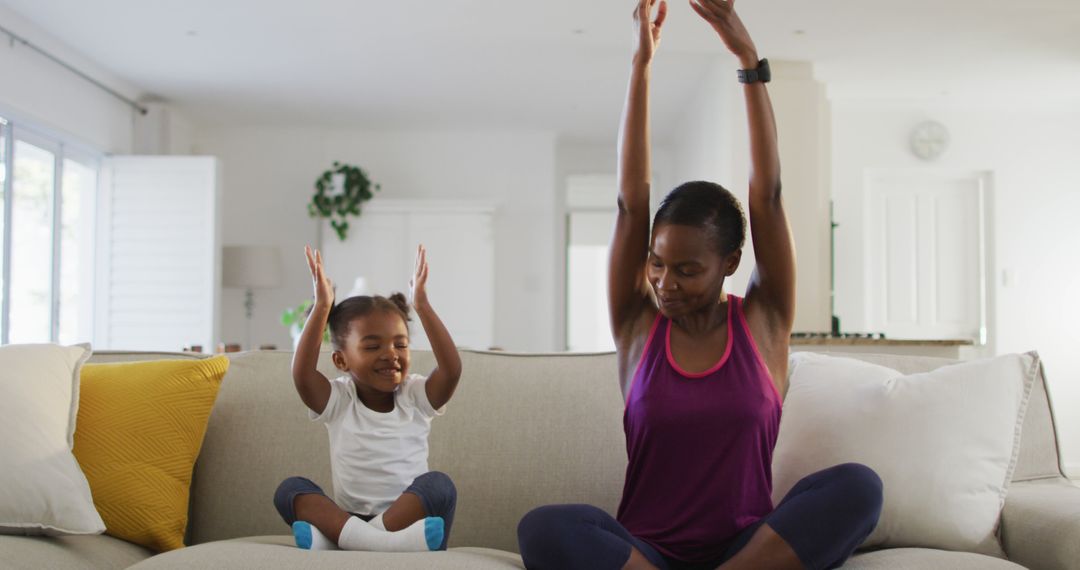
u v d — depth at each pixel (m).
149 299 7.35
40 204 6.57
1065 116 8.30
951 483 1.88
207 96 8.01
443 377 2.01
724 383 1.67
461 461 2.21
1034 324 8.28
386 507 1.95
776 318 1.78
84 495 1.92
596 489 2.20
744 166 6.34
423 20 5.89
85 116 7.03
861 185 8.28
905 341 5.20
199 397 2.17
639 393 1.71
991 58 6.77
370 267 8.91
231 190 9.23
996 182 8.30
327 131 9.31
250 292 9.00
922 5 5.60
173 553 1.61
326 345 2.38
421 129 9.29
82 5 5.70
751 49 1.68
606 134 9.44
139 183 7.41
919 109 8.30
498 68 7.13
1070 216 8.30
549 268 9.35
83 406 2.12
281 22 6.00
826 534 1.51
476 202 8.83
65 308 7.00
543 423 2.24
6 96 5.88
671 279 1.65
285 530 2.19
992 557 1.68
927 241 8.40
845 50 6.52
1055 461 2.17
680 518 1.66
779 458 2.02
